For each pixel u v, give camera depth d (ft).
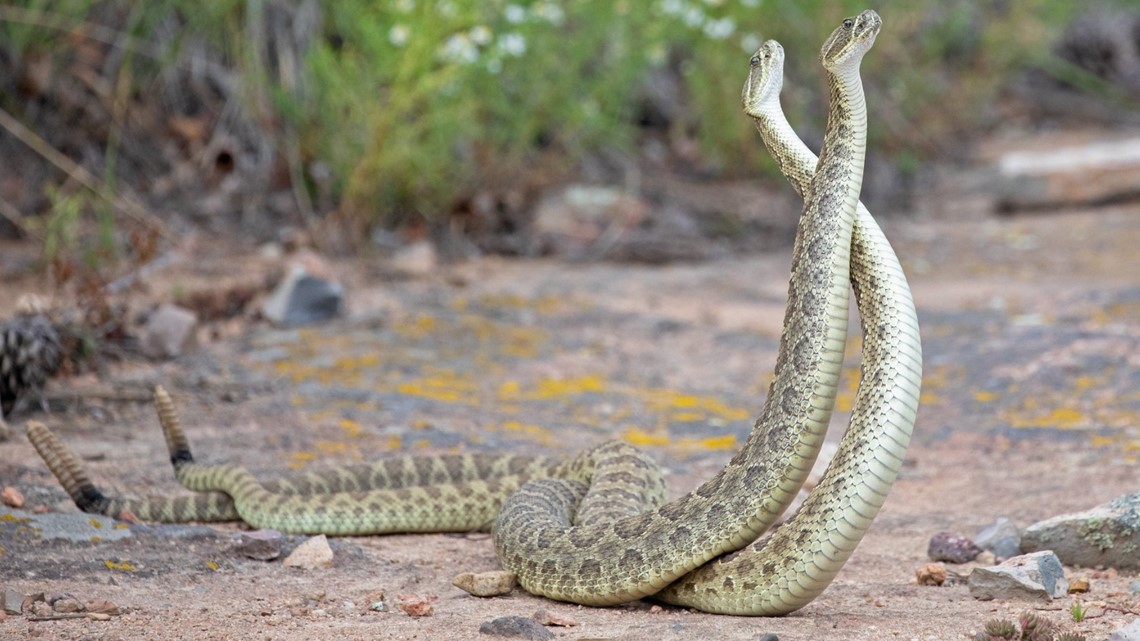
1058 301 66.03
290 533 35.68
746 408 52.13
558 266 79.56
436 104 75.46
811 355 27.45
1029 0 120.47
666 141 104.73
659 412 50.83
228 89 82.38
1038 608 28.94
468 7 73.26
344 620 27.37
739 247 86.28
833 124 28.19
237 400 48.78
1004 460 43.91
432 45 72.95
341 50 83.30
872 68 109.60
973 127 127.85
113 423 45.44
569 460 38.37
